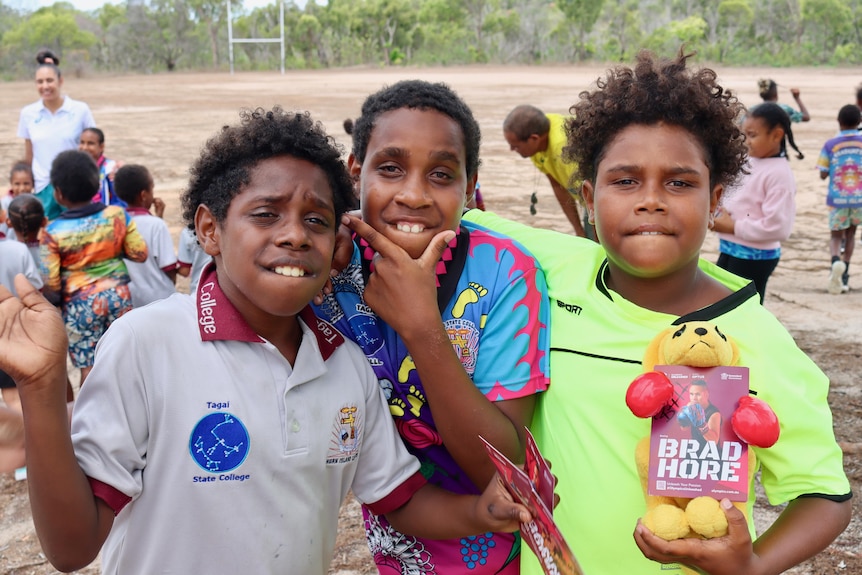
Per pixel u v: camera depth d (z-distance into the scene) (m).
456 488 2.16
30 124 7.75
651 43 63.19
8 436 1.75
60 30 65.56
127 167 6.01
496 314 2.07
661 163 1.87
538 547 1.74
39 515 1.58
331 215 1.84
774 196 5.55
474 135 2.12
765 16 66.31
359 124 2.11
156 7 70.38
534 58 67.50
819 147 16.36
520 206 11.79
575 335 2.04
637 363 1.92
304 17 74.75
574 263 2.19
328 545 1.96
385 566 2.26
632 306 1.98
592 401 1.95
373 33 74.69
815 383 1.89
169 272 5.64
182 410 1.74
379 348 2.11
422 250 2.01
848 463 4.41
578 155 2.10
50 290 5.11
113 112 25.83
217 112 25.64
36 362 1.53
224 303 1.82
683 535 1.67
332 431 1.88
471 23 76.38
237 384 1.78
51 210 7.74
